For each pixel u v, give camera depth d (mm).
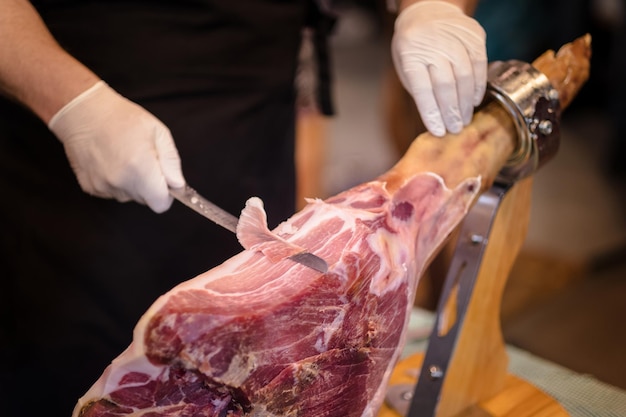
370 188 1129
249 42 1503
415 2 1387
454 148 1201
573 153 4418
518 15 3926
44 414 1437
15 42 1232
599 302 2531
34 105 1246
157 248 1453
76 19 1394
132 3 1397
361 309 999
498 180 1300
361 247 1021
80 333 1406
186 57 1438
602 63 4711
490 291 1341
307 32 1752
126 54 1406
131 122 1197
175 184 1188
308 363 950
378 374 1059
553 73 1293
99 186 1224
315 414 987
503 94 1209
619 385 2037
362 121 4828
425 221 1132
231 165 1521
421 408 1254
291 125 1694
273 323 907
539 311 2500
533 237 3357
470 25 1264
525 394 1422
